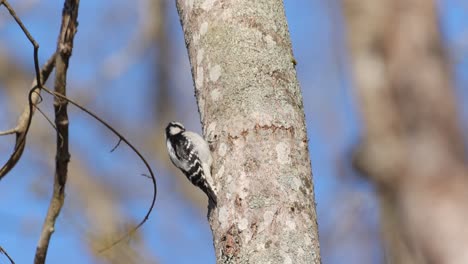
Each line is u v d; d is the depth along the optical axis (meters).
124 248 9.63
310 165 6.73
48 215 6.60
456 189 6.97
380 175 7.28
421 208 7.02
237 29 6.98
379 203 7.36
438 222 6.93
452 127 7.20
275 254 6.20
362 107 7.52
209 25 7.09
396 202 7.20
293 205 6.39
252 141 6.61
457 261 6.78
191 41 7.22
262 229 6.30
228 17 7.04
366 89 7.48
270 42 6.99
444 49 7.55
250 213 6.37
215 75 6.93
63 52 6.41
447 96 7.29
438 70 7.37
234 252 6.32
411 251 7.06
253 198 6.41
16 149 6.83
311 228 6.38
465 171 7.04
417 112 7.23
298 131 6.73
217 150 6.73
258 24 7.02
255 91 6.77
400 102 7.32
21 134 6.82
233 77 6.84
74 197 13.06
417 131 7.18
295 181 6.49
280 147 6.59
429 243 6.95
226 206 6.49
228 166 6.61
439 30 7.59
